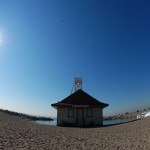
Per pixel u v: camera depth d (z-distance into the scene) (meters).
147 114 39.59
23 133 13.27
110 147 10.58
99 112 29.50
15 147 8.91
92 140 12.90
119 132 17.28
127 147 10.57
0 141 9.86
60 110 29.19
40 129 16.92
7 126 16.05
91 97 31.66
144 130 16.52
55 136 13.58
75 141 12.12
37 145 9.82
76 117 28.81
